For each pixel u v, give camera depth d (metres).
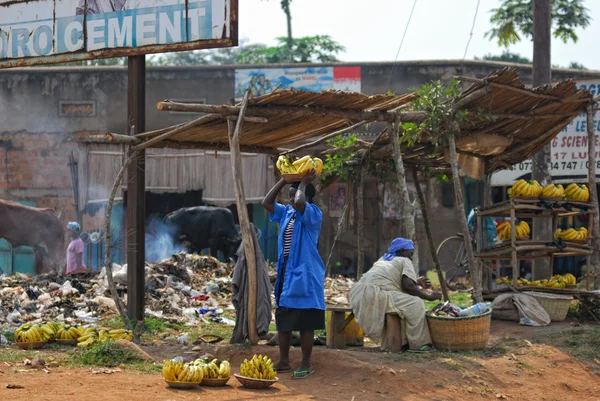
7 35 11.48
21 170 22.17
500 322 10.80
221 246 20.03
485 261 13.04
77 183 21.67
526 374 8.16
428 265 21.28
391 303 8.48
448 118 10.09
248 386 6.81
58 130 22.17
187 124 9.27
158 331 10.53
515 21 24.56
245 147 11.05
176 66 22.11
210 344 9.45
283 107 8.77
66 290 12.95
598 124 18.16
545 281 11.89
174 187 21.27
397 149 9.75
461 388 7.33
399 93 21.47
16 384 6.32
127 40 10.54
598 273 11.23
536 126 11.57
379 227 21.42
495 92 10.02
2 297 12.49
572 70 22.11
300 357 7.87
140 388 6.46
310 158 7.81
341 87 21.69
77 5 10.95
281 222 7.85
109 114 22.11
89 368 7.35
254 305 8.33
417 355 8.17
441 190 21.33
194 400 6.15
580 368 8.66
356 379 7.24
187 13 10.11
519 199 11.07
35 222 17.53
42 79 22.27
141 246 10.59
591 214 11.37
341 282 18.22
